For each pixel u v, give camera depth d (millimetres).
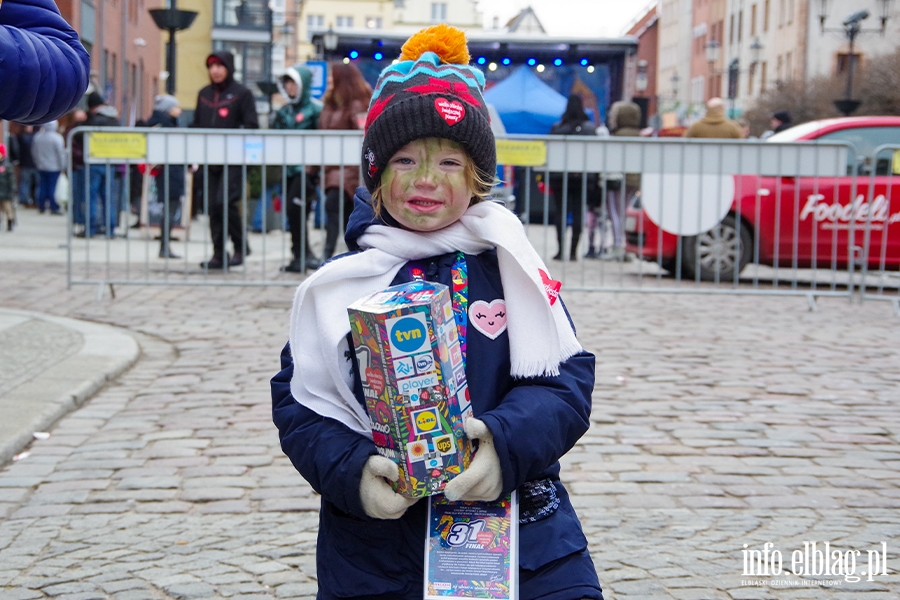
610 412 5492
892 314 9094
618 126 14406
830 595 3305
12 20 2357
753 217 10984
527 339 2018
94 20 31938
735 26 60875
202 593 3277
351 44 20266
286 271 10773
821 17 25547
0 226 17625
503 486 1922
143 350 6957
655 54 79938
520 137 9836
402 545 2053
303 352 2035
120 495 4188
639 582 3387
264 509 4047
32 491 4246
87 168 9492
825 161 9617
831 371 6562
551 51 20484
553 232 18172
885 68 33844
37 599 3227
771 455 4797
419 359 1856
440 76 2031
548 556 2031
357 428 1987
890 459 4754
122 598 3236
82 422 5223
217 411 5430
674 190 9891
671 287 10414
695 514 4031
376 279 2062
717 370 6535
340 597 2057
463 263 2078
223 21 48656
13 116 2316
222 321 8016
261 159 9695
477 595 1972
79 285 9805
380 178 2072
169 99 15656
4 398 5355
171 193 14492
